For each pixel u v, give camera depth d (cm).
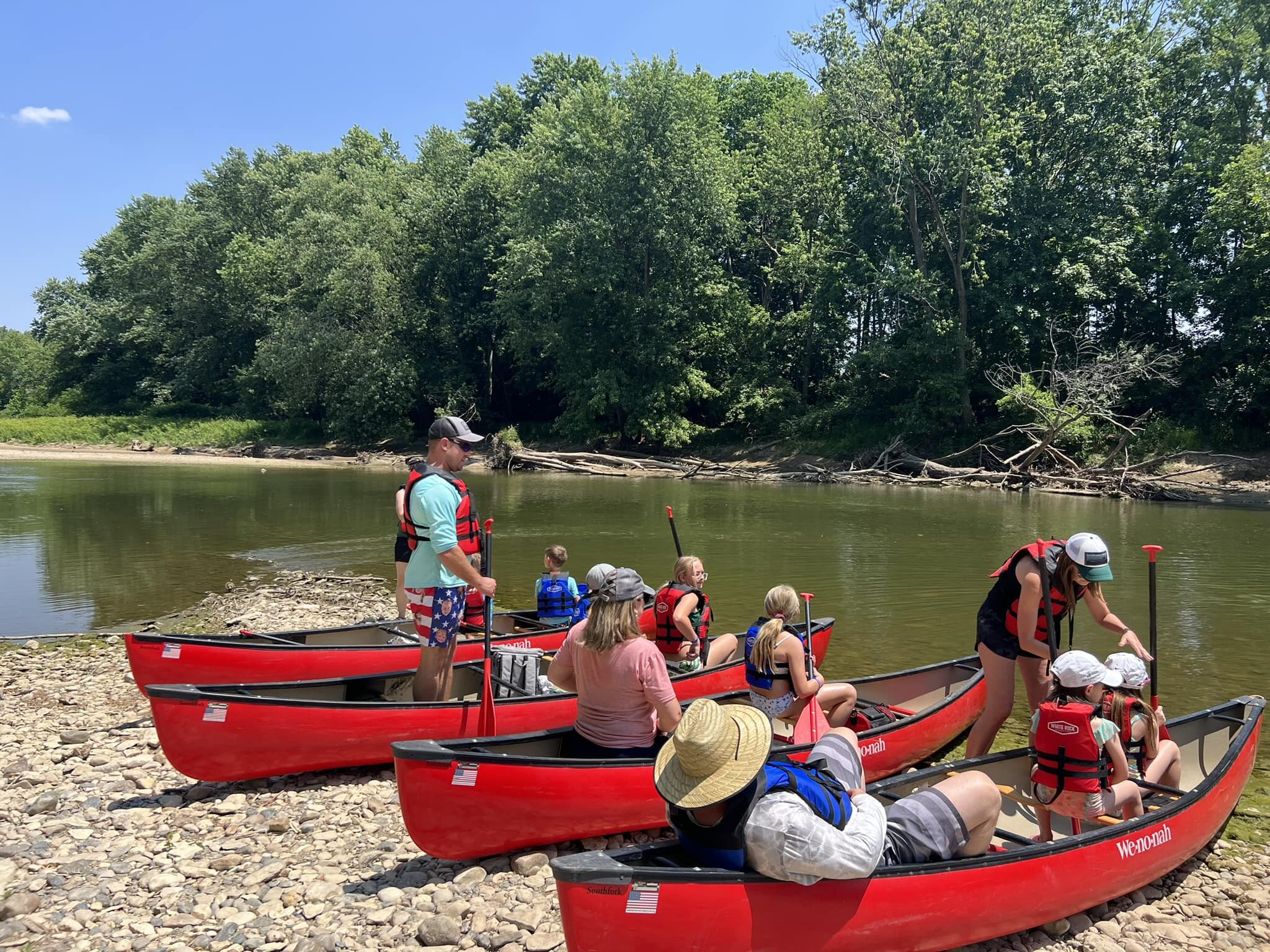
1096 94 2897
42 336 7925
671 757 311
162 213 5653
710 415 3862
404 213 4128
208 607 1091
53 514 1978
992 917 359
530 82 4909
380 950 371
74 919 389
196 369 5216
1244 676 773
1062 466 2691
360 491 2573
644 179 3325
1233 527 1736
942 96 2923
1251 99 2802
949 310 3081
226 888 421
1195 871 445
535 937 376
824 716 482
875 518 1905
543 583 805
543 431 4025
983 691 645
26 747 613
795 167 3603
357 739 538
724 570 1277
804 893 318
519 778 429
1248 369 2695
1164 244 2872
